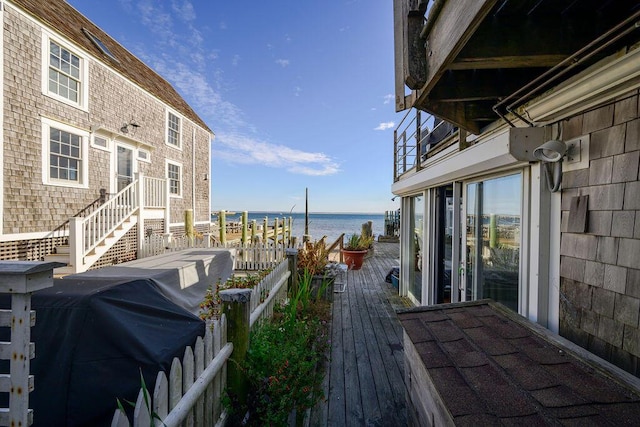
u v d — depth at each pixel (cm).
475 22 129
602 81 141
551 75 198
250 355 218
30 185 611
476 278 306
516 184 241
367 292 623
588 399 118
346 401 259
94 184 765
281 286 431
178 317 201
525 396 123
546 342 169
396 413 244
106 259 698
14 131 582
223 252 504
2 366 151
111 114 825
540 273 201
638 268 140
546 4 149
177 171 1181
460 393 130
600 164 161
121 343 164
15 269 113
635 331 142
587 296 169
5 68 567
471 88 213
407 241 586
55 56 669
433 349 178
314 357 298
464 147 310
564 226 186
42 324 170
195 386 155
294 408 223
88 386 151
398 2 219
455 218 351
